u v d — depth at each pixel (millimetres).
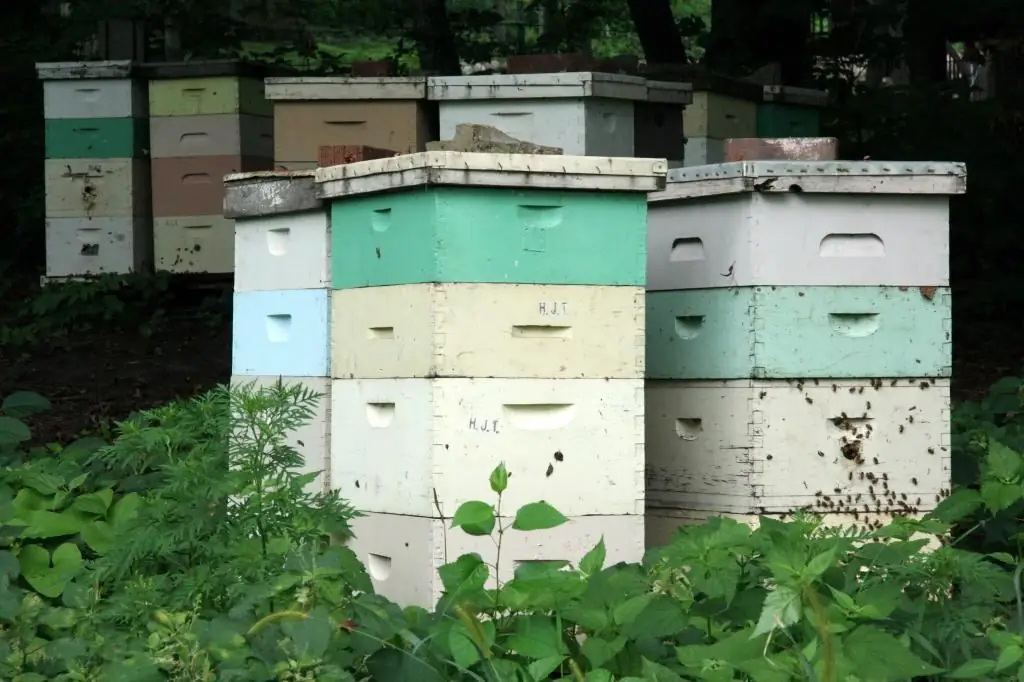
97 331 8211
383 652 3781
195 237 8367
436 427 4273
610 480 4383
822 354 4645
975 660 3672
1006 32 9711
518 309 4324
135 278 8344
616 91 6688
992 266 8953
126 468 5098
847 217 4652
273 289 4836
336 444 4602
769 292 4613
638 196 4418
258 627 3736
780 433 4621
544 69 6867
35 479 4688
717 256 4695
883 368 4680
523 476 4328
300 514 4121
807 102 8891
